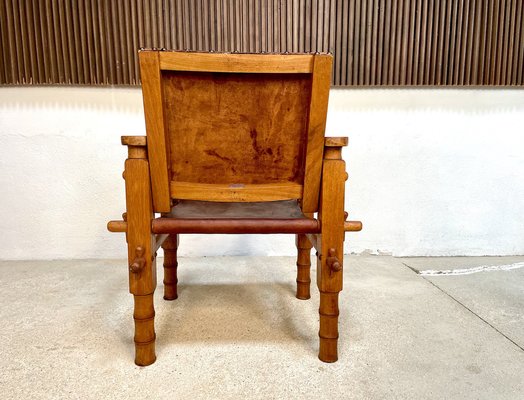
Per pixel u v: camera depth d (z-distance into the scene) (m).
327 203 0.99
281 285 1.64
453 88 2.00
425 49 1.94
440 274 1.79
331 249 1.00
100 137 1.96
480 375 0.95
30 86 1.91
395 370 0.97
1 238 2.00
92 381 0.92
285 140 0.98
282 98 0.94
